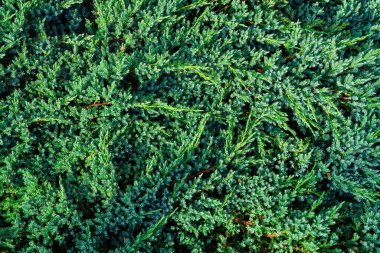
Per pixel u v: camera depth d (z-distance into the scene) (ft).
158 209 2.78
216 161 2.99
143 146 3.00
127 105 2.91
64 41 2.99
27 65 2.88
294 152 3.06
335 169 3.04
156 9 3.05
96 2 2.94
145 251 2.77
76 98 2.95
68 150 2.88
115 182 2.77
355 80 3.05
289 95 3.09
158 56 2.96
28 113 2.85
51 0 2.96
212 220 2.84
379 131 2.99
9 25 2.88
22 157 2.83
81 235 2.73
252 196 2.92
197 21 3.10
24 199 2.66
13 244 2.62
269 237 2.92
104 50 3.05
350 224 2.92
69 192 2.80
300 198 2.96
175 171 2.89
